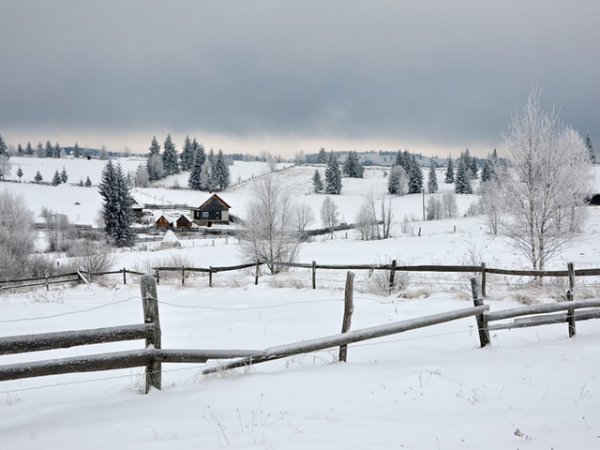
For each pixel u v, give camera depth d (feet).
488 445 11.46
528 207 63.82
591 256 106.93
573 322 27.22
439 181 518.78
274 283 64.95
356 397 16.34
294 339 31.35
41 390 20.48
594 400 15.31
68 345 15.40
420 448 11.32
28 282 87.25
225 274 92.79
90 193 361.10
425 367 20.67
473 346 26.58
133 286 76.89
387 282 53.36
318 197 394.52
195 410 15.07
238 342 30.91
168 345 30.40
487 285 53.52
